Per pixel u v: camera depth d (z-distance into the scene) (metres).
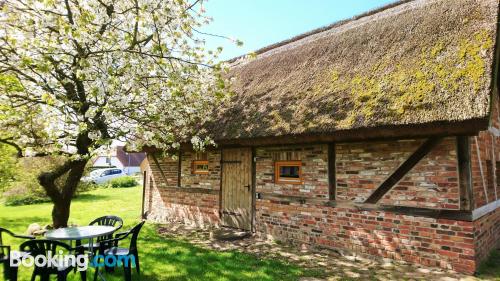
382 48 6.24
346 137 4.96
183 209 9.02
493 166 5.86
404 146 4.95
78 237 4.05
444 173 4.56
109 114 5.04
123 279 4.38
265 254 5.62
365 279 4.32
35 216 10.43
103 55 5.16
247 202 7.25
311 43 8.66
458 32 5.26
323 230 5.82
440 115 4.00
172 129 7.94
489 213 5.39
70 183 6.64
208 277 4.43
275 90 7.20
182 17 5.13
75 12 5.25
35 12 4.81
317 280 4.31
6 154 9.23
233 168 7.69
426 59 5.11
